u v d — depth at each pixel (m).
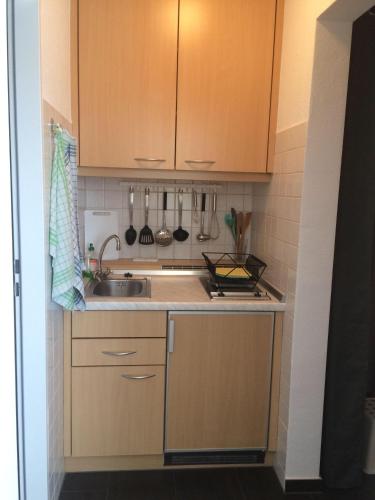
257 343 2.01
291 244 1.90
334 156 1.74
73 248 1.77
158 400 2.00
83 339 1.92
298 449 1.93
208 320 1.97
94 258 2.50
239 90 2.13
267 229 2.30
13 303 1.49
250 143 2.18
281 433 2.02
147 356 1.97
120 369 1.96
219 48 2.09
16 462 1.56
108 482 1.99
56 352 1.77
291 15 1.96
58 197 1.60
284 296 1.99
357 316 1.86
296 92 1.87
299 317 1.84
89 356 1.93
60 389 1.88
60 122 1.78
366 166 1.77
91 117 2.07
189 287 2.24
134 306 1.91
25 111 1.42
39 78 1.41
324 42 1.67
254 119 2.16
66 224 1.62
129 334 1.94
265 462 2.13
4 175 1.39
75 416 1.97
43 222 1.49
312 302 1.84
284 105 2.04
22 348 1.54
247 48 2.11
